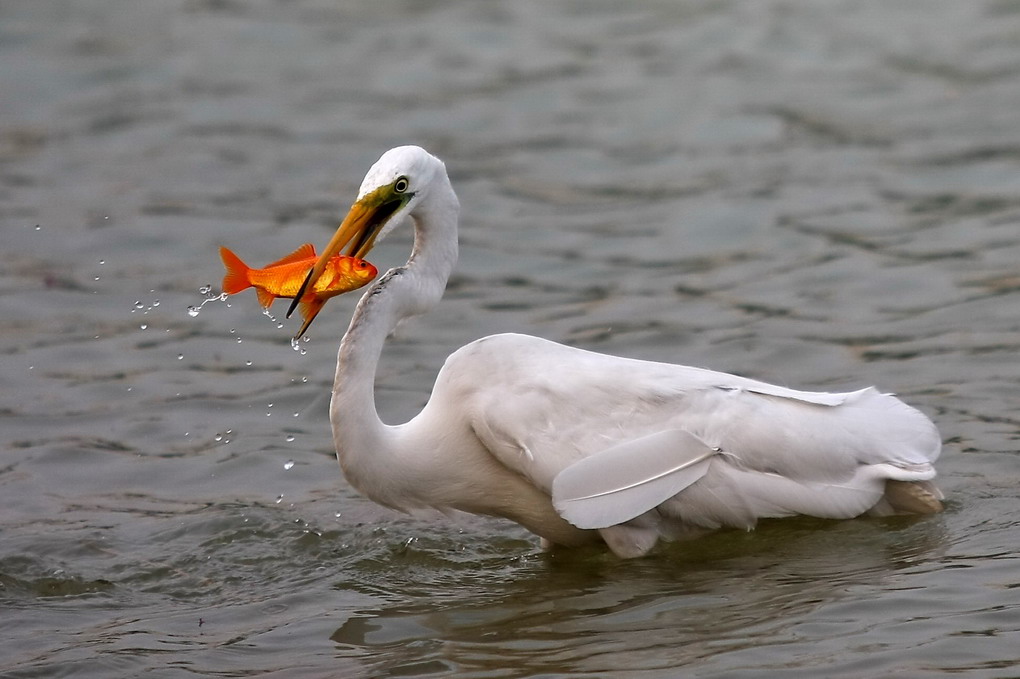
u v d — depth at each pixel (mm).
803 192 19422
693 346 14523
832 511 9969
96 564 10227
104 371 14344
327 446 12602
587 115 23031
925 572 9203
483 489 10312
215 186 20234
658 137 22016
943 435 11828
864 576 9250
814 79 24125
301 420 13172
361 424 9898
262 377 14156
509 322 15523
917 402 12648
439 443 10172
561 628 8789
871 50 25234
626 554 9992
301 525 10875
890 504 10297
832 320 15086
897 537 9922
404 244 18312
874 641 8203
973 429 11914
